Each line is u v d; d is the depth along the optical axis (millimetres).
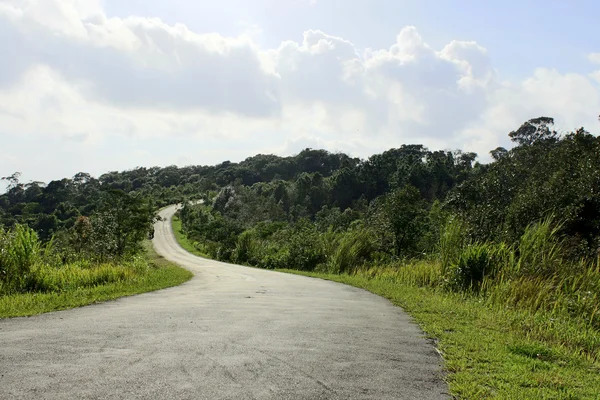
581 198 14812
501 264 11406
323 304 9148
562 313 8266
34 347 4660
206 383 3619
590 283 9336
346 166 101938
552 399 3660
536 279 9797
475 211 17625
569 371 4582
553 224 13867
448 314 7891
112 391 3348
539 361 4883
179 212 103938
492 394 3746
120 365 4016
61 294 9930
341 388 3719
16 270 10820
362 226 29234
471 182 22156
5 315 6867
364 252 24484
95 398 3193
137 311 7477
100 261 21047
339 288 13492
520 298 9234
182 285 14492
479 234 16141
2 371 3773
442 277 12469
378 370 4297
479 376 4223
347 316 7523
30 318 6648
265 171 139125
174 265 33125
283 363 4328
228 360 4316
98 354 4387
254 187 116562
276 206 86000
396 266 19406
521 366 4637
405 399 3568
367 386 3812
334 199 91250
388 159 94000
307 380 3865
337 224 52250
